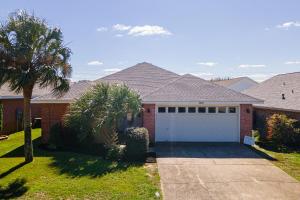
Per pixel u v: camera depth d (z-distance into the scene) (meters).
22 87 14.41
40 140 21.81
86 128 17.59
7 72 13.90
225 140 20.86
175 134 20.81
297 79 28.23
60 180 12.49
